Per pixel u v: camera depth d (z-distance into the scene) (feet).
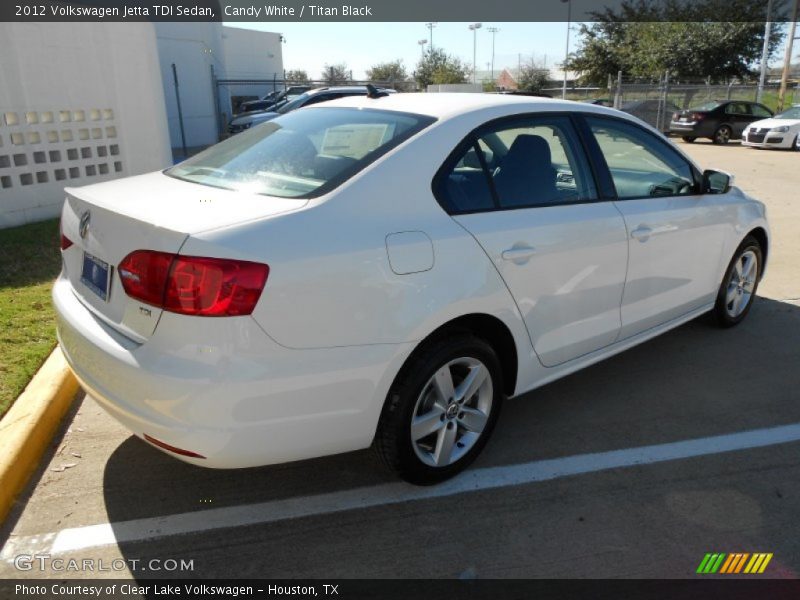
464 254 9.31
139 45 30.45
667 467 10.72
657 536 9.10
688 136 74.02
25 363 12.85
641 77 117.60
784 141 64.13
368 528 9.20
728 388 13.51
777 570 8.50
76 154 27.99
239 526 9.21
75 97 27.61
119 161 30.22
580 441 11.48
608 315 12.08
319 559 8.62
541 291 10.52
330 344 8.10
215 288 7.38
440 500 9.82
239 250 7.52
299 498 9.84
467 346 9.59
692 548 8.87
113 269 8.39
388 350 8.57
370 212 8.68
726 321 16.39
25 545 8.79
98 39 28.27
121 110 29.89
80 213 9.37
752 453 11.15
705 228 14.02
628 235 11.92
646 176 12.99
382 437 9.20
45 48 26.03
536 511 9.59
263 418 7.82
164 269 7.55
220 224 7.74
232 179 9.61
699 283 14.49
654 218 12.53
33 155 26.02
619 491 10.08
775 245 25.61
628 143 12.71
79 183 28.27
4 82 24.61
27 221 25.96
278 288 7.65
